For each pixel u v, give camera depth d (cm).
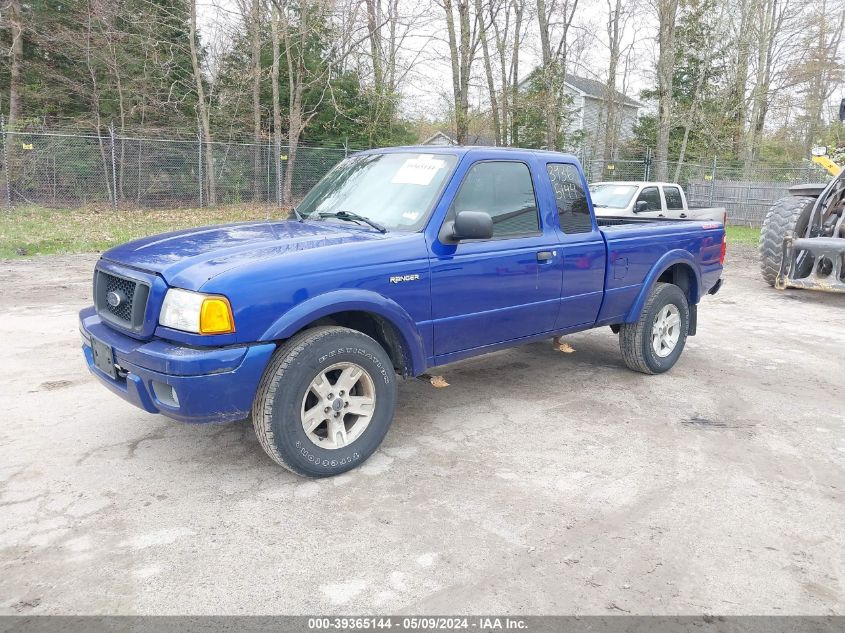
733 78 3077
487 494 353
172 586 267
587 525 323
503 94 2467
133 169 1952
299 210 476
